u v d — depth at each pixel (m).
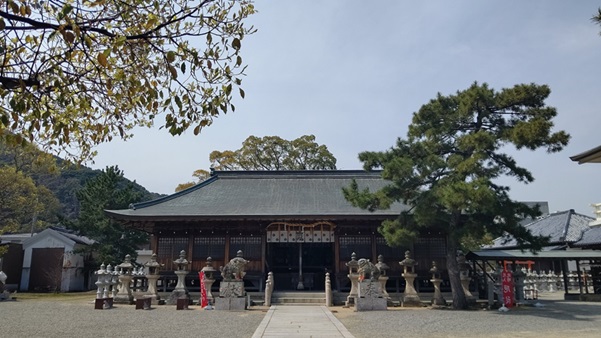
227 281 22.89
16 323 17.00
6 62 5.88
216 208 29.55
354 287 24.91
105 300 22.95
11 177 43.06
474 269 27.92
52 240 42.84
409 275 25.22
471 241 32.06
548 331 15.24
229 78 7.07
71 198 80.06
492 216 21.39
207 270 24.73
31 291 41.69
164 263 28.39
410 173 21.92
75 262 43.44
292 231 28.69
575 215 41.84
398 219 23.09
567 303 26.23
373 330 15.59
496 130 21.98
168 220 27.50
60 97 6.20
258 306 24.38
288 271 35.56
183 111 7.03
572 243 35.91
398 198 22.89
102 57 5.69
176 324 16.92
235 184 34.69
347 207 29.72
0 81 5.73
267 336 14.20
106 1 6.28
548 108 21.03
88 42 5.76
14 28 5.46
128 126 7.93
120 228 41.41
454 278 23.47
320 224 28.30
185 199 31.55
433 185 22.33
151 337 13.88
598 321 17.70
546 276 39.66
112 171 43.78
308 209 29.36
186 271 26.34
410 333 14.93
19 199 43.59
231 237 28.81
